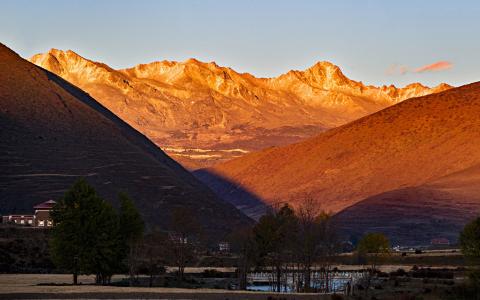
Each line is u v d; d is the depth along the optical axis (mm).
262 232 194125
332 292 160625
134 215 173375
